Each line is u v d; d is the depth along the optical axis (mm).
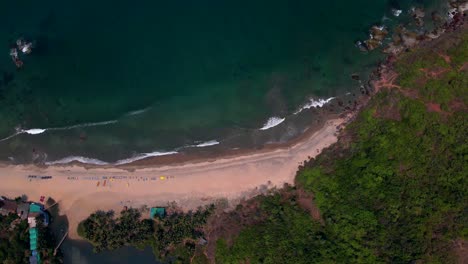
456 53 83625
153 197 87000
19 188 88625
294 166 85250
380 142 81938
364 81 86375
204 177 86812
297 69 88250
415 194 78562
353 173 81688
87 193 87812
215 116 88312
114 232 85625
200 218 84750
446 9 87062
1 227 86750
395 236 77125
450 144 79938
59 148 89125
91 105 89500
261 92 88188
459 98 81688
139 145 88500
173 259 85250
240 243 81312
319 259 77688
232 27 89500
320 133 85938
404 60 85500
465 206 76438
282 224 81812
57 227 87500
